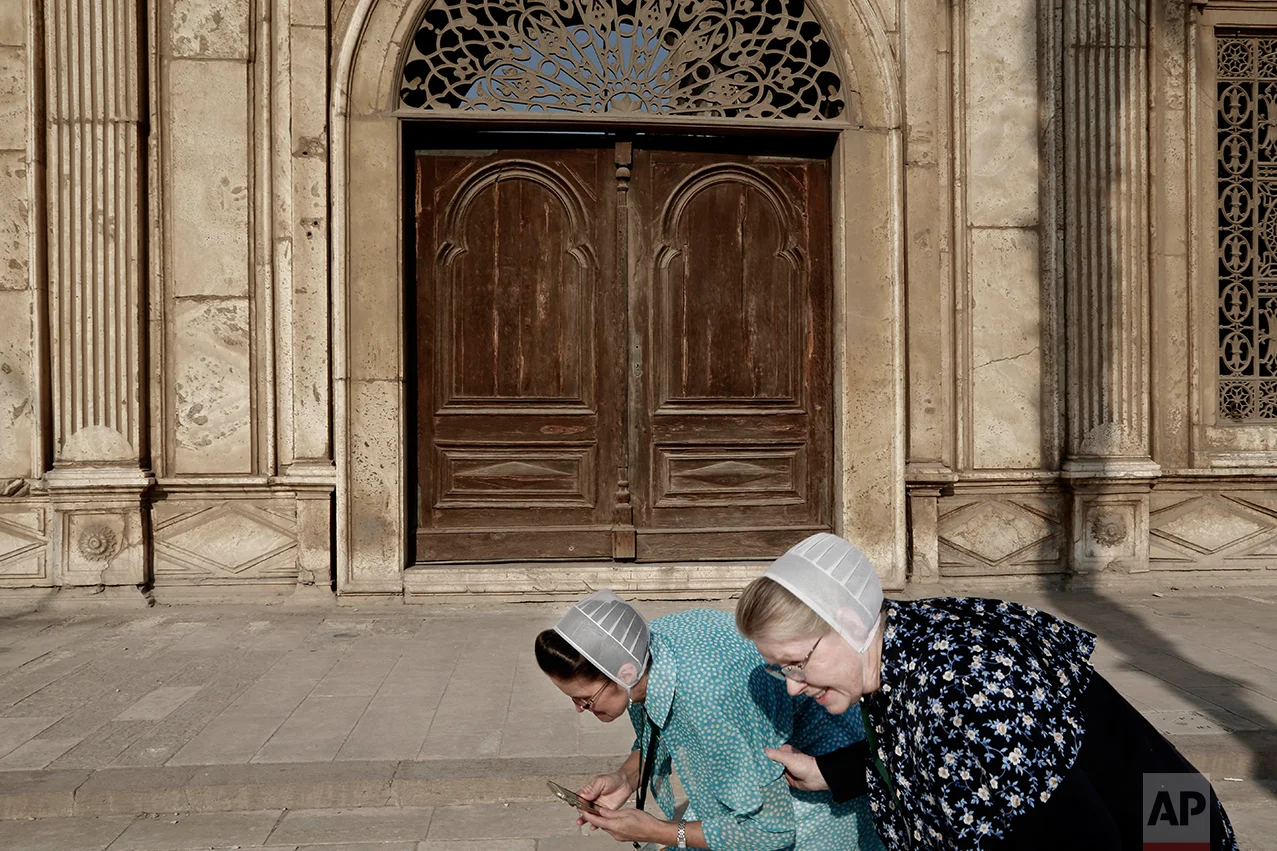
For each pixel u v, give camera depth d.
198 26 6.74
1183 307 7.41
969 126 7.15
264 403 6.78
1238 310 7.55
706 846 2.16
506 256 6.96
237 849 3.41
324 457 6.73
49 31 6.62
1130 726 1.63
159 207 6.73
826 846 2.10
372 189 6.67
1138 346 7.20
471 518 6.98
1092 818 1.48
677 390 7.05
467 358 6.95
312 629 6.14
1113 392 7.18
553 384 7.00
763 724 2.11
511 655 5.55
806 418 7.14
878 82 6.93
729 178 7.07
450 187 6.93
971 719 1.51
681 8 6.91
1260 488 7.45
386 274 6.67
